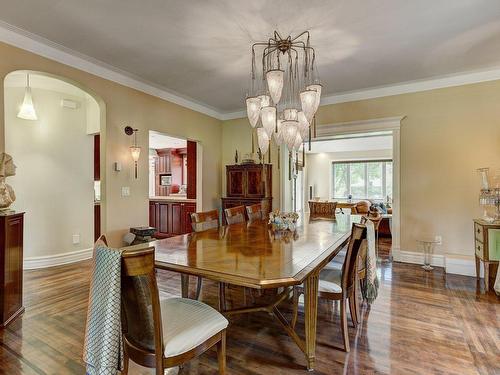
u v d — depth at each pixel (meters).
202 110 5.35
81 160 4.43
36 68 2.92
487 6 2.38
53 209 4.11
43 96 4.05
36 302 2.81
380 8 2.40
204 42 2.98
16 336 2.19
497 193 3.36
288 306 2.77
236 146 5.79
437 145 4.05
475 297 2.93
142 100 4.14
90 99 4.43
